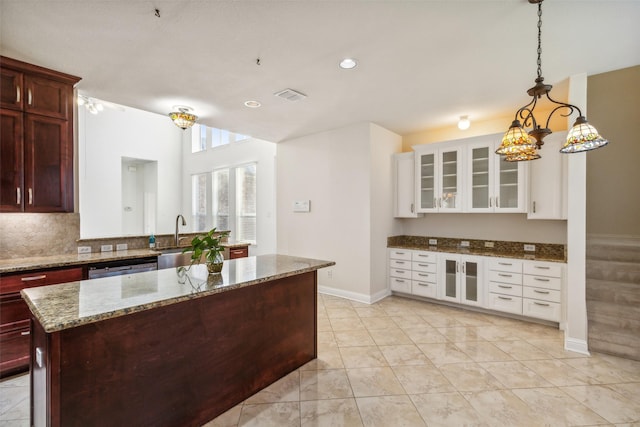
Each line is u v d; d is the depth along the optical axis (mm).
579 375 2381
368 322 3506
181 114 3502
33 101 2480
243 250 4684
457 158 4031
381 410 1981
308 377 2383
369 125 4098
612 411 1955
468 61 2455
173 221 8516
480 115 3830
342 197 4375
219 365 1963
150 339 1645
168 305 1719
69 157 2666
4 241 2729
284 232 5098
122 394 1538
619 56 2398
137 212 8617
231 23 1942
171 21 1913
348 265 4348
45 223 2939
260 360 2223
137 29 1993
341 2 1748
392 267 4504
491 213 3996
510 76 2734
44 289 1746
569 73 2693
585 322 2762
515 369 2479
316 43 2182
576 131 1848
